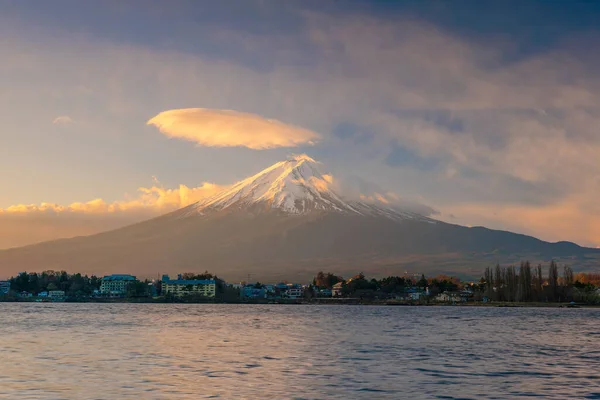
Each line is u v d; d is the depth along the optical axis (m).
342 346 121.69
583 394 72.50
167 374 82.44
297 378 80.75
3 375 80.81
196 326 180.50
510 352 113.88
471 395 71.38
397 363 96.50
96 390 71.06
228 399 67.06
